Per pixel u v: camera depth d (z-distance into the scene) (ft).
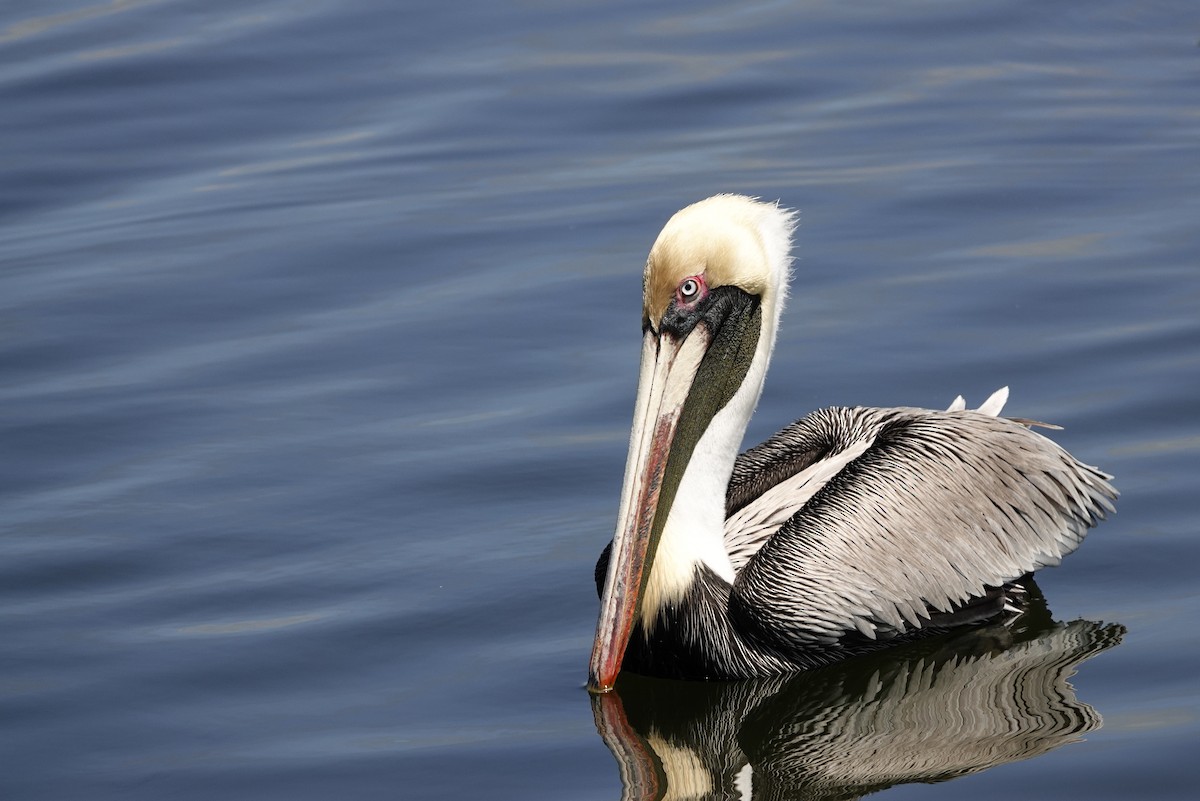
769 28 82.28
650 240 59.21
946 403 46.98
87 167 69.26
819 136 68.59
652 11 85.76
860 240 58.29
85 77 78.89
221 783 30.96
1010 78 74.84
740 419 37.22
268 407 48.67
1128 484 41.86
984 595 37.78
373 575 39.37
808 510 37.17
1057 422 45.19
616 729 33.04
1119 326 50.75
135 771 31.50
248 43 82.79
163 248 60.95
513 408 47.98
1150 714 32.04
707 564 36.55
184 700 34.27
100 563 40.16
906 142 67.56
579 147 69.00
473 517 42.11
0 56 82.12
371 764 31.53
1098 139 67.05
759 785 30.63
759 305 37.06
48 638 36.86
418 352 51.85
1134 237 57.26
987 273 55.11
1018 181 62.85
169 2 90.12
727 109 72.18
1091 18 83.20
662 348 36.32
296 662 35.70
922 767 30.91
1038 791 29.50
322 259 59.31
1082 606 37.55
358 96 75.92
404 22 85.25
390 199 64.59
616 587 34.81
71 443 46.83
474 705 33.96
